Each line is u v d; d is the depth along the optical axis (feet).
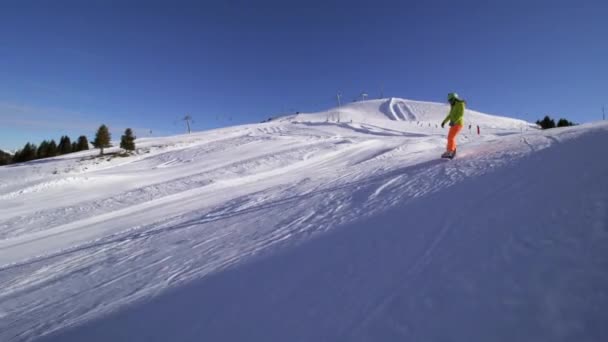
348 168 36.19
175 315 8.77
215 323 7.79
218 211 26.55
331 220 14.90
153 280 12.69
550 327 5.06
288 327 6.87
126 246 21.26
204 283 10.60
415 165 25.04
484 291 6.33
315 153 71.36
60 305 12.75
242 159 79.51
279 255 11.50
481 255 7.68
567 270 6.24
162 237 21.45
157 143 152.25
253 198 28.89
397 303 6.75
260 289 9.02
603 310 5.08
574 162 12.51
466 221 9.94
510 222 8.95
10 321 12.21
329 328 6.47
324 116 303.07
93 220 37.32
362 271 8.55
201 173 61.82
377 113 315.58
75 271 17.63
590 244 6.82
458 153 25.54
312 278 8.88
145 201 44.50
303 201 21.44
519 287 6.15
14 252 27.30
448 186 14.97
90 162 108.88
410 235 10.11
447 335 5.47
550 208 9.02
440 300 6.44
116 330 8.77
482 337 5.23
